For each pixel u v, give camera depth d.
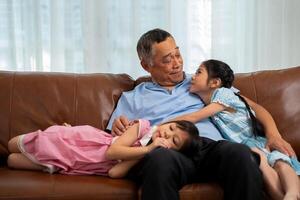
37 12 2.11
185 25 2.21
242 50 2.23
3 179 1.30
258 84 1.76
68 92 1.73
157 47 1.68
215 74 1.66
